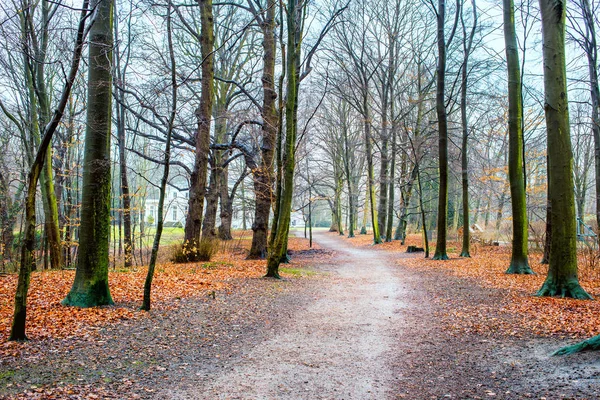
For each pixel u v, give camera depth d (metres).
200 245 16.78
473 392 4.69
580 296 9.27
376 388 5.01
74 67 6.07
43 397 4.26
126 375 5.11
